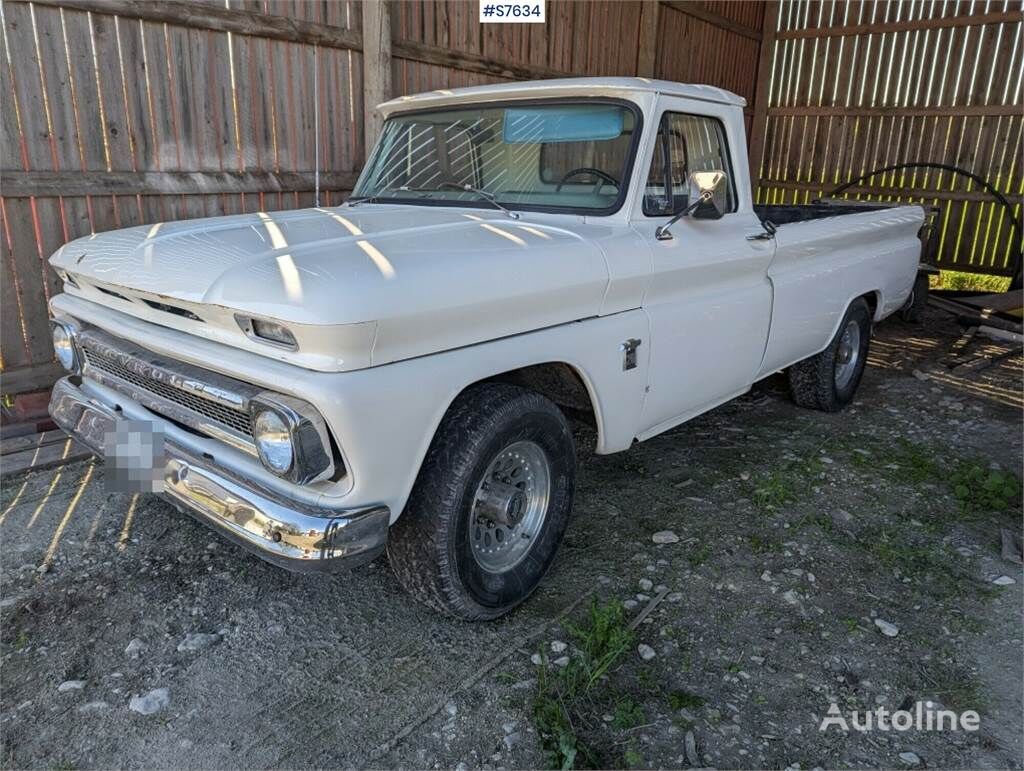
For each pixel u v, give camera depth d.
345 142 5.92
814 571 3.34
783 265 4.20
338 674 2.62
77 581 3.10
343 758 2.27
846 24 10.97
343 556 2.21
